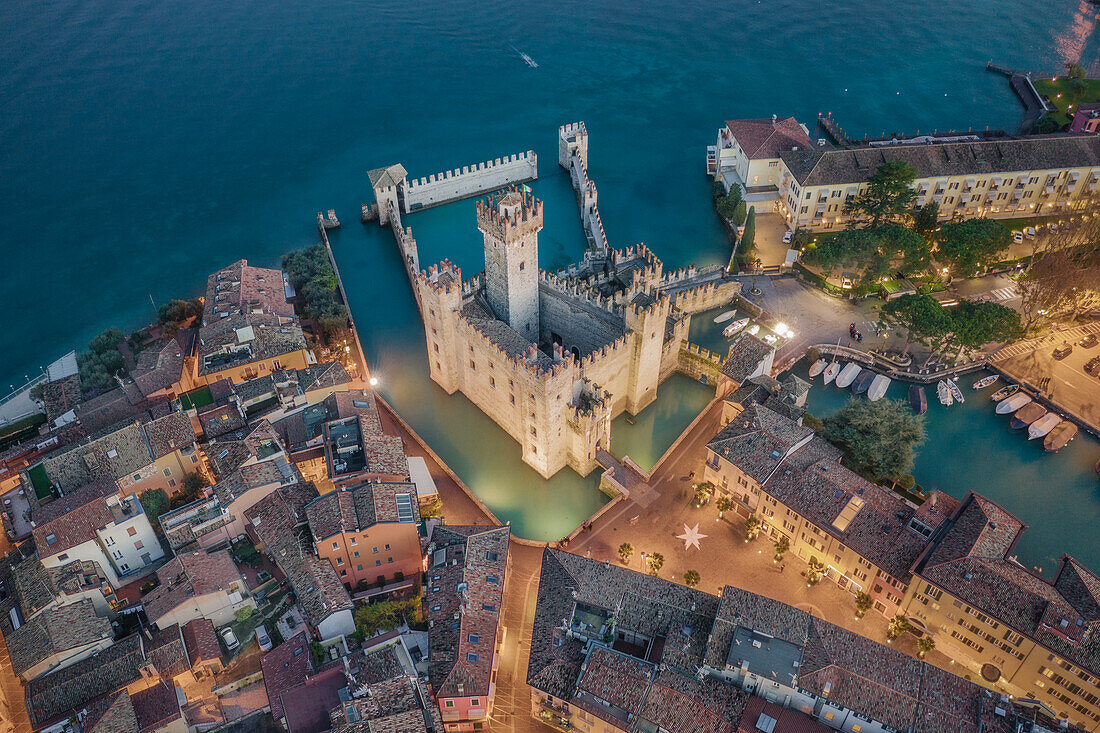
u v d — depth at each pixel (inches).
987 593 3646.7
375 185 7411.4
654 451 5187.0
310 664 3629.4
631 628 3821.4
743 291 6501.0
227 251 7431.1
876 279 6230.3
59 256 7401.6
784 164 7249.0
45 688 3575.3
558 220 7790.4
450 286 5103.3
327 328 6028.5
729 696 3454.7
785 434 4554.6
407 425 5280.5
